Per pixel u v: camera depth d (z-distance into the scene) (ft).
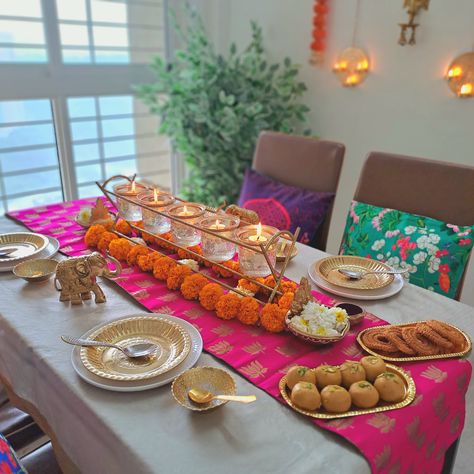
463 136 6.06
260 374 2.49
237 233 3.23
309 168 5.59
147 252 3.81
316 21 7.06
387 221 4.60
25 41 6.82
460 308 3.24
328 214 5.32
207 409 2.15
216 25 8.72
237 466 1.92
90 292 3.29
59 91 7.38
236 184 7.88
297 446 2.02
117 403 2.27
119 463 2.09
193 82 7.29
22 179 7.66
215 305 3.08
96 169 8.46
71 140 7.88
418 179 4.58
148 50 8.41
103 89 7.93
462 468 4.31
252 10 8.21
